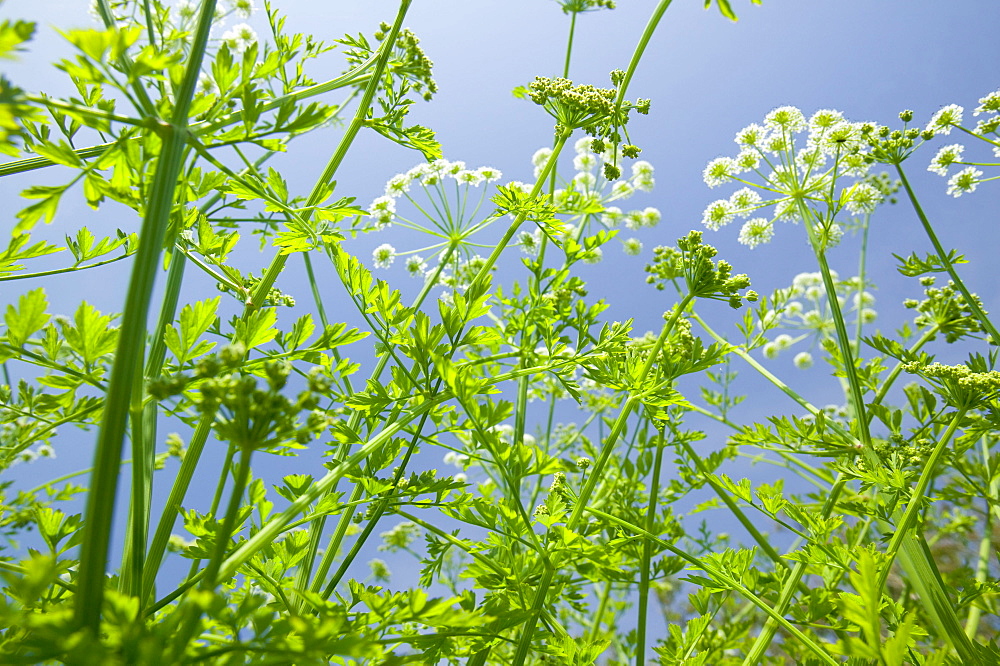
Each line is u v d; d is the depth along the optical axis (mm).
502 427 405
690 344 270
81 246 199
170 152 123
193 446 184
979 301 318
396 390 222
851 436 288
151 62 121
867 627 132
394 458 229
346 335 198
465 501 229
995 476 274
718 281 266
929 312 328
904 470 270
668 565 305
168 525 176
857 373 336
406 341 219
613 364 267
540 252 314
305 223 204
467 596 201
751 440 303
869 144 322
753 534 303
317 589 229
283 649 108
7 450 202
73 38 108
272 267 215
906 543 254
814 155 336
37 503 212
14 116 102
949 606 241
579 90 277
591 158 401
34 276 182
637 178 415
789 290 354
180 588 139
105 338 147
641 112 288
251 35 304
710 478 275
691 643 284
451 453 393
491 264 244
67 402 189
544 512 250
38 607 132
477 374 333
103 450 103
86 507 101
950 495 273
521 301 306
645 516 311
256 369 172
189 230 213
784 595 269
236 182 199
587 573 270
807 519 254
